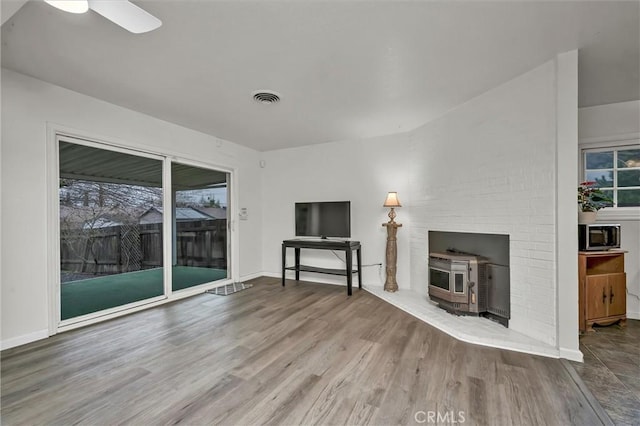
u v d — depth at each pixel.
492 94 2.82
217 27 1.89
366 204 4.52
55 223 2.78
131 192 3.48
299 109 3.35
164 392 1.83
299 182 5.11
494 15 1.79
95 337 2.67
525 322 2.54
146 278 4.82
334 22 1.85
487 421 1.56
